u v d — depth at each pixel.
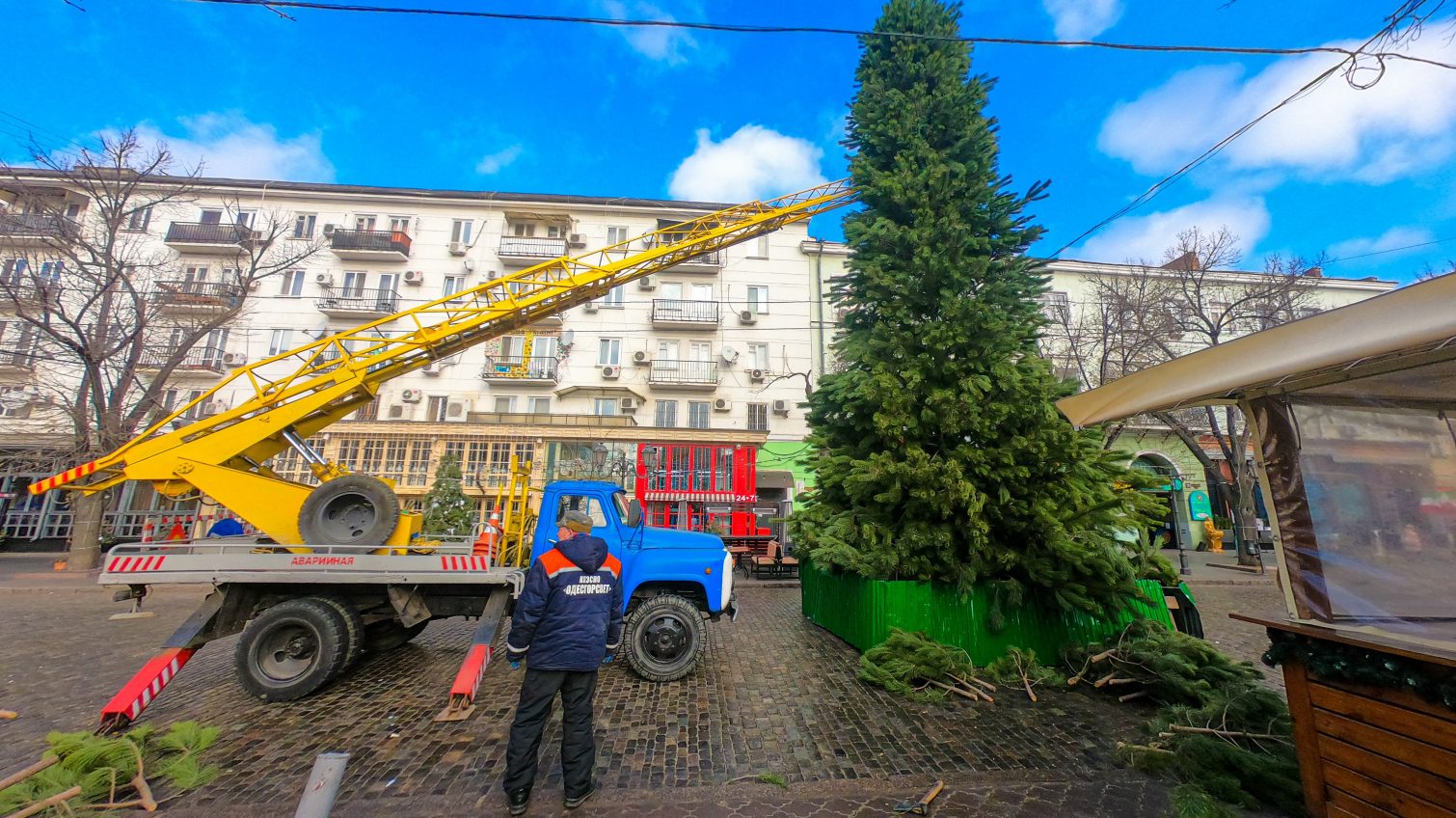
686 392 21.95
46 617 8.74
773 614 9.39
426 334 7.78
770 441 21.50
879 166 8.18
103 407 13.73
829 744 4.15
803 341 22.67
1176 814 3.09
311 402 6.86
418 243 22.80
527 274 8.88
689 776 3.65
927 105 7.88
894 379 6.57
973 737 4.27
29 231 15.20
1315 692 2.96
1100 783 3.53
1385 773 2.59
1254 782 3.29
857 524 7.06
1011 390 6.20
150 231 21.45
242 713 4.70
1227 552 20.98
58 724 4.43
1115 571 5.88
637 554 5.99
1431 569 2.82
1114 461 6.67
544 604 3.30
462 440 18.69
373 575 5.32
